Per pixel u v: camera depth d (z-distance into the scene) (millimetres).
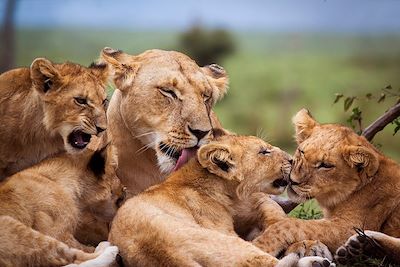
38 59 12672
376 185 12602
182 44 51094
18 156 12961
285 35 105750
